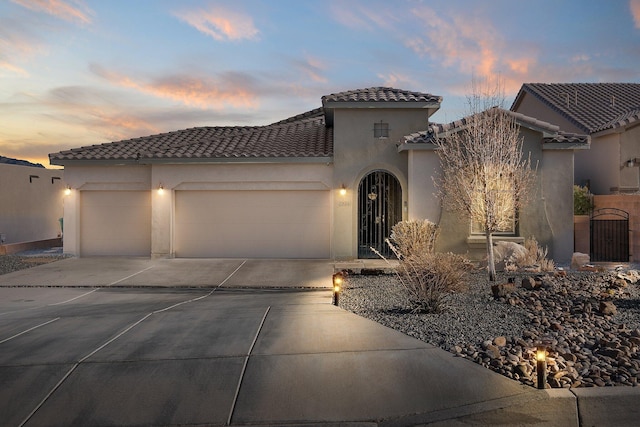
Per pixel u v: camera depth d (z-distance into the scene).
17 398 5.91
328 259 18.50
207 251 18.92
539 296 10.58
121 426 5.33
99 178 19.33
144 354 7.14
